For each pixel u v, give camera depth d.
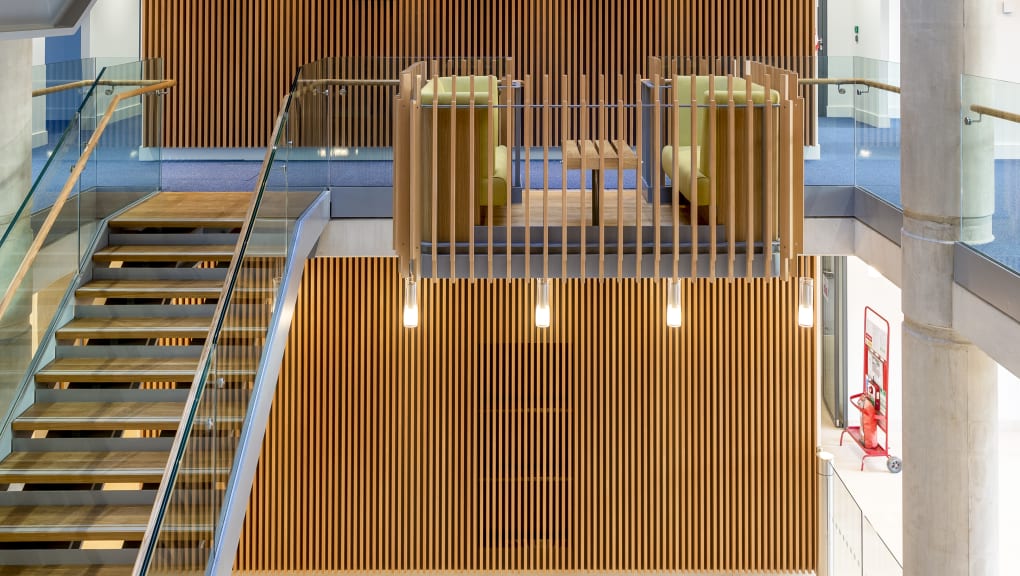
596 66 11.36
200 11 11.42
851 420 13.41
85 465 6.18
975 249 6.19
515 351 10.74
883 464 12.23
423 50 11.40
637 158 7.22
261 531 10.73
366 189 8.77
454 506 10.80
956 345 6.55
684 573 10.84
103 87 7.92
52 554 5.77
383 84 8.70
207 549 5.29
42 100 9.84
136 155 8.93
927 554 6.69
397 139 7.25
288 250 7.38
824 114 8.70
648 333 10.71
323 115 8.70
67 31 5.04
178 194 9.40
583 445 10.75
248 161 11.58
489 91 7.16
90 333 7.04
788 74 7.20
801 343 10.69
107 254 7.71
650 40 11.31
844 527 8.05
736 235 7.38
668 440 10.79
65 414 6.48
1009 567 9.34
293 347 10.65
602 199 7.20
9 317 6.19
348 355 10.67
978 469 6.58
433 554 10.81
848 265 13.12
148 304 7.56
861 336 13.20
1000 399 12.92
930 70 6.42
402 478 10.77
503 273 7.52
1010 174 5.64
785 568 10.84
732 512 10.81
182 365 6.93
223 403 5.54
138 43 14.02
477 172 7.38
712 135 7.09
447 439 10.74
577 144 7.93
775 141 7.21
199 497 5.09
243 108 11.55
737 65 8.93
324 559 10.78
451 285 10.62
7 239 6.10
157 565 4.33
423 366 10.69
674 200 7.22
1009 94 5.63
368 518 10.78
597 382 10.73
